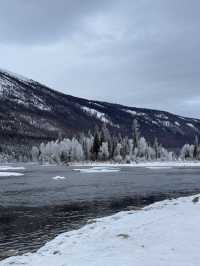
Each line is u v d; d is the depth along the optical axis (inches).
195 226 624.1
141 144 6446.9
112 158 5890.8
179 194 1521.9
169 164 5664.4
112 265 434.6
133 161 5915.4
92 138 6161.4
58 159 6314.0
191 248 497.4
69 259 478.3
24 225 894.4
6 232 818.2
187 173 3201.3
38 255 528.1
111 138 6048.2
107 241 567.5
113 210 1112.8
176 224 647.1
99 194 1550.2
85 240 593.3
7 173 3393.2
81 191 1683.1
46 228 856.9
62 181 2322.8
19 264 478.0
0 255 621.6
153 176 2763.3
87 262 455.5
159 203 1019.9
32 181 2359.7
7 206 1224.2
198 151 6707.7
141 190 1695.4
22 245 703.1
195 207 833.5
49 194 1574.8
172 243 526.6
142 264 433.4
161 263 435.5
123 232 621.3
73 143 6181.1
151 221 698.2
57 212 1088.8
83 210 1120.8
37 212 1093.8
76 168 4606.3
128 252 492.7
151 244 529.3
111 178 2559.1
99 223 759.1
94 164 5659.5
